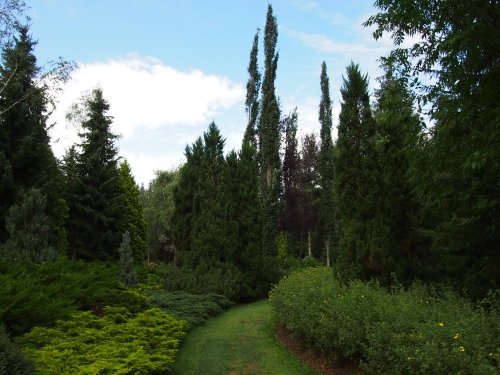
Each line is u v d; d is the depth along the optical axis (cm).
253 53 3428
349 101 993
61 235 1823
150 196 5181
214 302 1373
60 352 654
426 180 650
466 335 485
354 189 956
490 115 516
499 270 742
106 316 927
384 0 577
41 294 827
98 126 2331
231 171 1781
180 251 1956
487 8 525
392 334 559
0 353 473
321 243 3988
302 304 862
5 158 1614
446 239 819
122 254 1520
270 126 3059
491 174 608
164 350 752
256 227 1727
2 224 1535
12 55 1675
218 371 777
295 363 808
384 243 895
